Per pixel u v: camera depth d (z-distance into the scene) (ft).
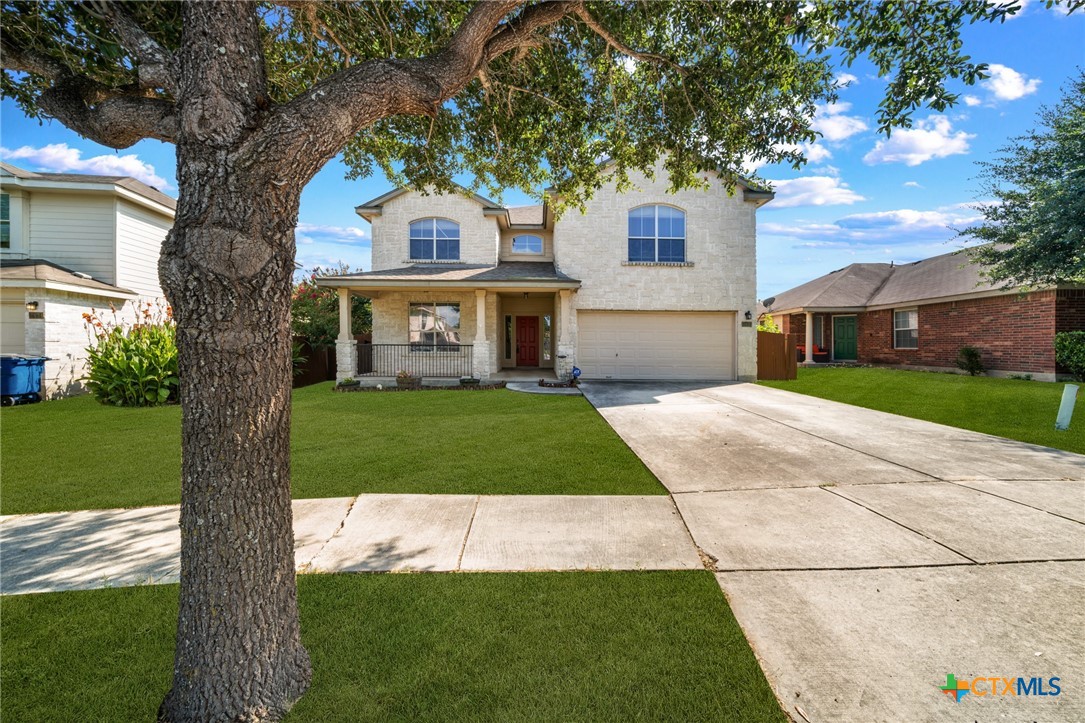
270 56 15.79
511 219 60.70
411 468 18.47
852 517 13.44
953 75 11.92
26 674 7.52
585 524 13.19
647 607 9.21
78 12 10.94
